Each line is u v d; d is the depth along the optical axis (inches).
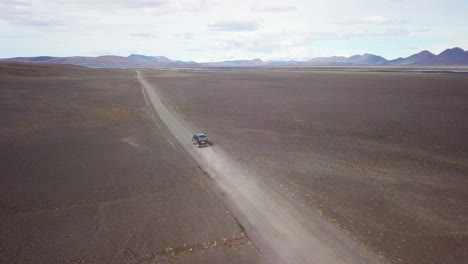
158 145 1413.6
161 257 630.5
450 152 1295.5
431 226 743.7
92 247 666.2
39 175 1058.7
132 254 641.6
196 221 764.0
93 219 780.0
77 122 1870.1
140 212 812.0
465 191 930.7
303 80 5187.0
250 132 1654.8
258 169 1110.4
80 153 1291.8
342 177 1039.6
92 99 2787.9
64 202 870.4
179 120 1966.0
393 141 1467.8
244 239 689.0
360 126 1764.3
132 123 1867.6
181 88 3902.6
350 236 702.5
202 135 1419.8
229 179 1023.6
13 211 820.6
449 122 1813.5
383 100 2704.2
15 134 1577.3
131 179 1025.5
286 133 1631.4
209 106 2485.2
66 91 3339.1
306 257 627.5
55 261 622.2
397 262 617.6
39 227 746.2
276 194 910.4
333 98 2861.7
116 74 7293.3
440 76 5802.2
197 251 648.4
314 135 1587.1
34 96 2866.6
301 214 797.9
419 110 2209.6
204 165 1154.7
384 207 836.0
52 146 1385.3
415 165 1150.3
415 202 863.1
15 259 628.4
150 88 3892.7
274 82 4810.5
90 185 979.9
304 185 975.0
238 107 2423.7
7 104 2402.8
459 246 666.2
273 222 759.7
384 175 1056.2
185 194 916.0
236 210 818.8
